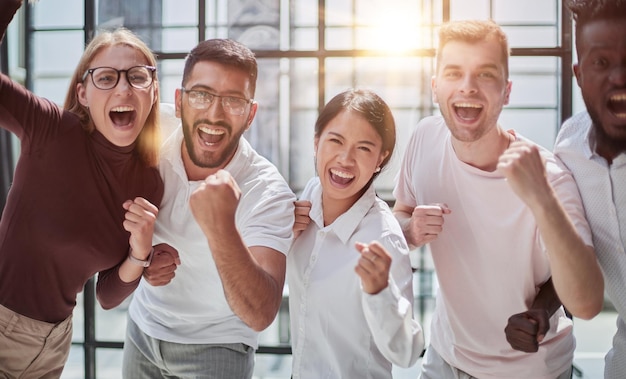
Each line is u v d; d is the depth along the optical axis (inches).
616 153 78.6
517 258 84.4
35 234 82.6
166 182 91.0
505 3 195.9
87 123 84.7
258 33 199.2
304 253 83.6
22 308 84.6
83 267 86.7
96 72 83.0
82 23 207.9
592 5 75.7
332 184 79.4
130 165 87.0
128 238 87.5
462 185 85.6
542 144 203.6
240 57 85.1
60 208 82.5
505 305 86.7
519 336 76.7
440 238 87.9
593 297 72.0
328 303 78.6
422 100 199.9
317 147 81.3
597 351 216.7
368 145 78.5
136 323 100.0
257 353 188.2
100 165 84.7
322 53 191.0
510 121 204.7
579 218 78.9
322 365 80.2
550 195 67.5
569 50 176.7
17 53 232.5
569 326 91.9
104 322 228.1
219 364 94.4
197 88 84.3
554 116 202.4
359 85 199.8
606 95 76.0
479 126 80.5
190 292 93.4
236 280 70.3
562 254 69.1
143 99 84.1
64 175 82.3
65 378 204.7
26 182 82.0
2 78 78.4
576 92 183.6
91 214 84.3
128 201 81.4
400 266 76.9
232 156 90.0
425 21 191.9
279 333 202.7
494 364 89.1
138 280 86.7
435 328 96.3
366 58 198.2
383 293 67.9
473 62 78.8
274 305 75.2
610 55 75.0
